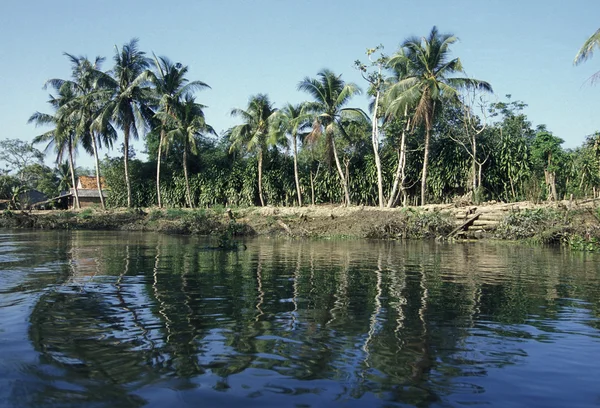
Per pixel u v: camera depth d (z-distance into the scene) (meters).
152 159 47.69
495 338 4.72
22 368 3.82
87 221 30.02
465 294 6.99
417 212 21.78
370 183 30.94
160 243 17.02
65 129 39.69
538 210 18.89
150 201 44.09
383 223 21.03
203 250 14.19
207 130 37.38
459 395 3.37
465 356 4.18
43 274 8.79
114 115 35.09
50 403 3.19
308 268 9.95
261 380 3.60
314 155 34.06
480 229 20.08
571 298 6.71
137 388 3.45
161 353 4.21
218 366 3.89
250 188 36.16
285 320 5.36
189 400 3.25
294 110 33.16
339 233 21.97
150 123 38.66
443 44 24.84
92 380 3.59
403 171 27.64
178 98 36.78
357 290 7.26
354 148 32.91
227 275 8.81
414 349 4.36
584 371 3.85
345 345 4.46
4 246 15.40
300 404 3.19
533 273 9.30
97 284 7.69
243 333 4.84
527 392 3.43
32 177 70.81
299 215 25.81
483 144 27.16
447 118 29.50
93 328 5.00
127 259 11.49
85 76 37.53
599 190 22.94
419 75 26.14
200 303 6.25
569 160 26.39
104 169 55.22
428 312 5.80
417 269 9.88
